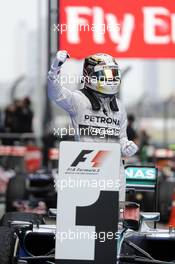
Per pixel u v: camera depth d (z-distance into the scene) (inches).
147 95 1936.5
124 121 587.2
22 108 1643.7
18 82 1727.4
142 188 633.6
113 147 503.2
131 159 1378.0
